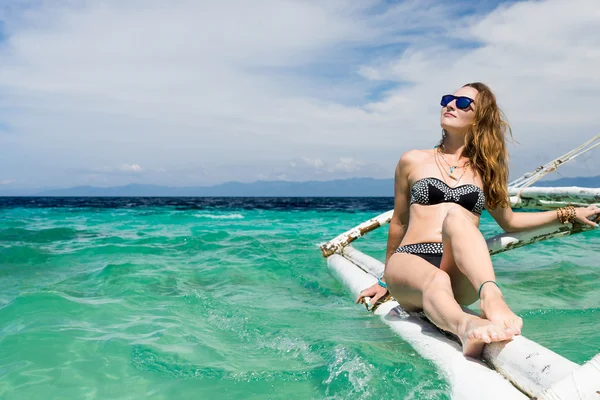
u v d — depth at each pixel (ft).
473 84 10.12
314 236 31.58
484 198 9.91
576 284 14.87
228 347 8.59
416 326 8.64
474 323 6.57
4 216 55.26
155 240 26.58
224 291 14.11
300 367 7.47
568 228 11.12
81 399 6.37
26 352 7.95
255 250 22.36
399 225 10.80
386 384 6.44
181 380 7.00
